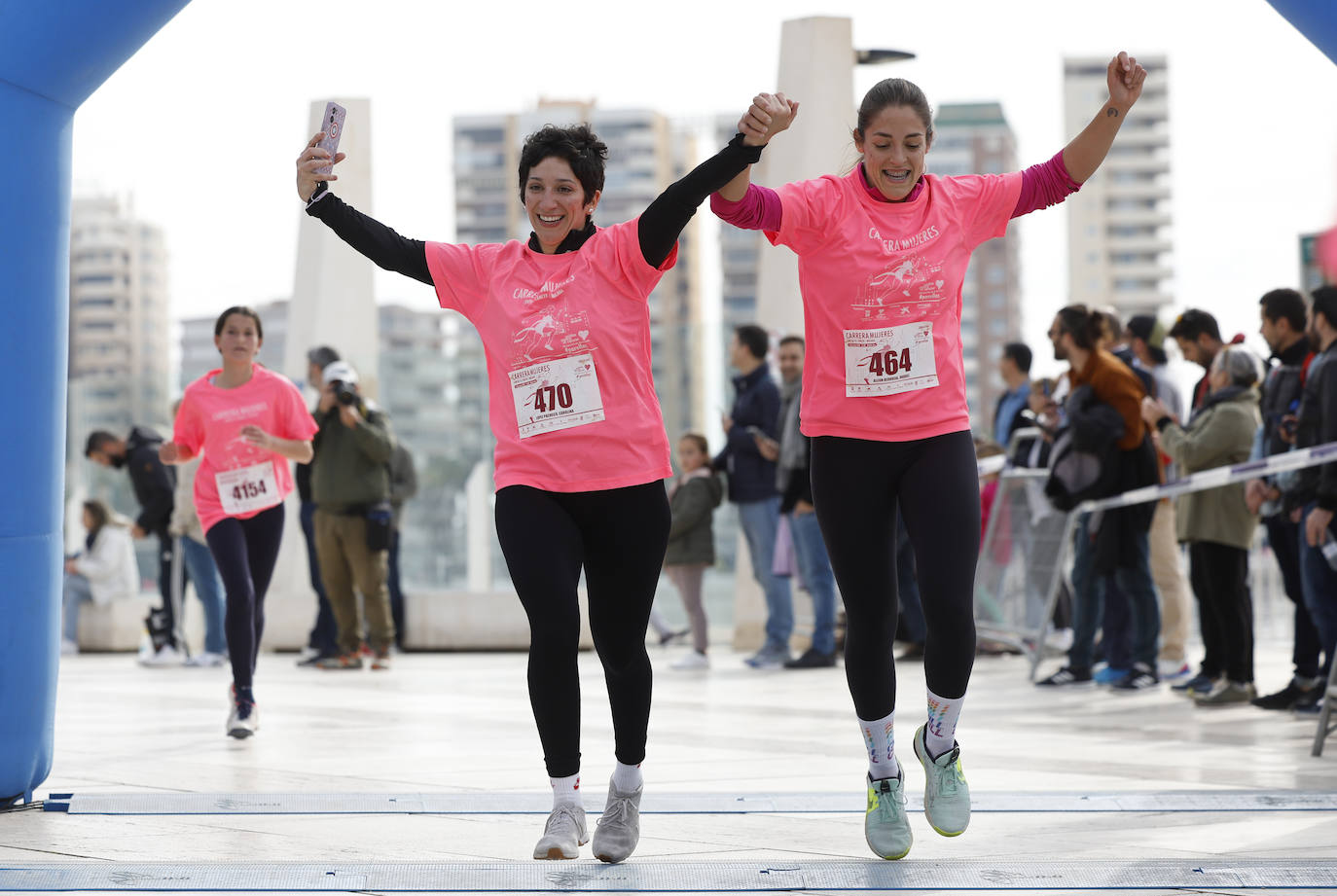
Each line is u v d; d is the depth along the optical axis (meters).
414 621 25.14
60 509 9.08
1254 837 7.83
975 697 16.22
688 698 15.94
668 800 9.02
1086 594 17.48
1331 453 12.31
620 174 199.75
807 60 23.47
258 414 12.83
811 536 19.81
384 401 25.75
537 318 7.23
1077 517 17.78
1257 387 15.30
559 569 7.12
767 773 10.32
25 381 8.73
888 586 7.53
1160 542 18.20
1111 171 170.62
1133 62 7.45
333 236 25.77
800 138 23.48
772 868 7.03
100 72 8.80
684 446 20.73
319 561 20.73
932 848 7.58
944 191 7.59
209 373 13.13
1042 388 19.12
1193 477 14.84
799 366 19.61
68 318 9.13
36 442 8.80
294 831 8.16
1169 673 18.33
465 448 25.70
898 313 7.40
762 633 23.98
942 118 144.00
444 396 25.70
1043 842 7.74
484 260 7.44
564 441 7.18
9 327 8.65
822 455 7.54
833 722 13.56
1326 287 13.02
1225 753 11.30
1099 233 170.38
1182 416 18.05
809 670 19.72
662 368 25.00
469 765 10.95
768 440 19.95
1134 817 8.44
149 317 190.50
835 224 7.41
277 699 16.44
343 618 20.84
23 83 8.56
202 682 19.25
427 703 15.89
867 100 7.43
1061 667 17.94
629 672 7.37
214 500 12.91
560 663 7.16
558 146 7.32
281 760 11.27
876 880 6.77
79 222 187.62
